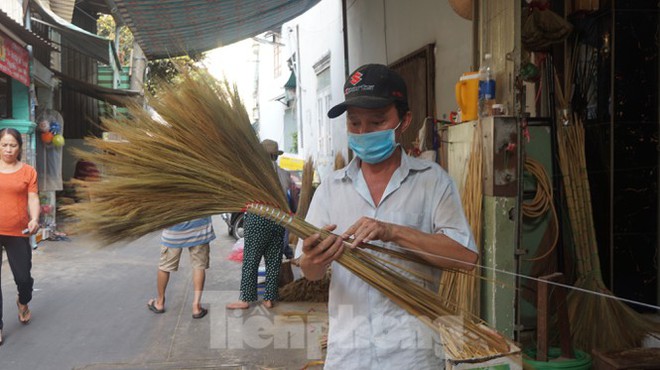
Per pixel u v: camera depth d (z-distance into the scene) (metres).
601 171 3.78
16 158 4.26
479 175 2.98
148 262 7.05
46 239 8.70
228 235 9.59
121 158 1.75
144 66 12.69
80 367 3.61
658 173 3.75
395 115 1.68
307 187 5.97
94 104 15.70
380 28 8.09
